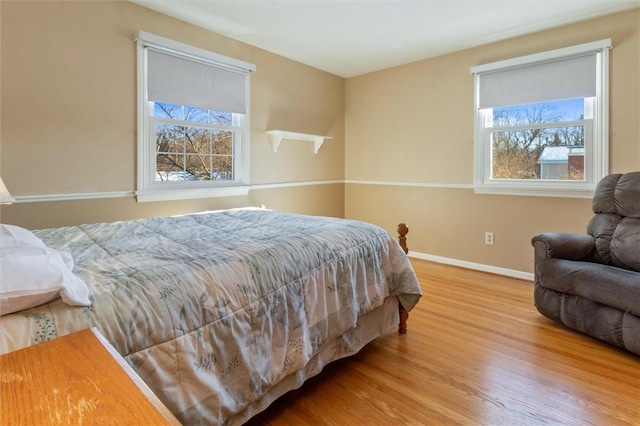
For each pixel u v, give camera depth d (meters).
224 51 3.25
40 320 0.90
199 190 3.12
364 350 2.09
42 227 2.34
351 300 1.80
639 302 1.87
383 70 4.27
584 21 2.95
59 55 2.34
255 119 3.58
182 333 1.12
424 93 3.95
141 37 2.67
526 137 3.35
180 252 1.54
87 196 2.51
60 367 0.58
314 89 4.21
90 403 0.48
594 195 2.68
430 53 3.74
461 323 2.43
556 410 1.55
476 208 3.65
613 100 2.84
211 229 2.09
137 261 1.39
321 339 1.63
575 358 1.96
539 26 3.08
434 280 3.34
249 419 1.40
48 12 2.29
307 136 4.02
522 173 3.40
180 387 1.09
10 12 2.16
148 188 2.83
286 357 1.44
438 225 3.94
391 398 1.65
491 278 3.40
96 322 0.97
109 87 2.57
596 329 2.08
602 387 1.70
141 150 2.76
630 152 2.79
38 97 2.28
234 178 3.49
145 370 1.02
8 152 2.19
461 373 1.84
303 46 3.54
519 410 1.55
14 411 0.46
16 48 2.19
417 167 4.06
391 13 2.84
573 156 3.10
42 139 2.31
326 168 4.46
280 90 3.80
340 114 4.62
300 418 1.52
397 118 4.19
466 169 3.69
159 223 2.26
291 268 1.54
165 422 0.45
